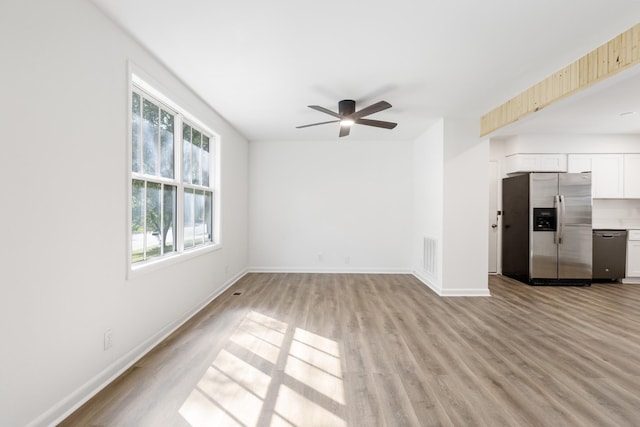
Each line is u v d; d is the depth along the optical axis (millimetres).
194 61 2580
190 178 3494
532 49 2387
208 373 2105
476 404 1781
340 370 2162
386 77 2889
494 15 1965
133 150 2479
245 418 1657
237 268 5027
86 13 1799
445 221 4129
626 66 2133
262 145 5621
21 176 1419
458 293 4109
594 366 2234
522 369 2186
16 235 1397
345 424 1614
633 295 4191
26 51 1438
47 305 1553
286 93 3285
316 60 2568
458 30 2133
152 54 2465
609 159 5023
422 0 1827
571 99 2746
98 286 1910
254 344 2572
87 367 1821
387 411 1718
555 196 4684
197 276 3424
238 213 5047
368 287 4543
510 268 5227
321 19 2012
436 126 4398
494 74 2824
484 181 4129
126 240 2176
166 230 2955
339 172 5613
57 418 1609
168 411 1705
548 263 4691
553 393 1896
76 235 1736
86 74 1806
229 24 2062
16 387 1401
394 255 5594
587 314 3385
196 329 2893
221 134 4180
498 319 3211
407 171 5586
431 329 2928
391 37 2225
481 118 4078
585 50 2404
